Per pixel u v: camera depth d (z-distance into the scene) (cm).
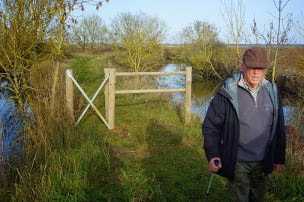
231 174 280
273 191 407
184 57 2514
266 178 294
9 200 384
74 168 443
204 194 409
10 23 512
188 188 424
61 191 398
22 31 523
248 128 275
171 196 403
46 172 435
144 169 480
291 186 403
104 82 693
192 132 666
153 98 1041
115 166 488
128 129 701
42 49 574
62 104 656
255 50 263
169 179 449
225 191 418
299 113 595
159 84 1519
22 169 443
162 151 566
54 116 584
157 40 2269
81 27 3341
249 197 315
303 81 1246
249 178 299
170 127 721
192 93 1650
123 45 2214
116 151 559
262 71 265
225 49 2075
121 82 1309
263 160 281
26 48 548
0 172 433
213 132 285
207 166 500
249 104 274
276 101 276
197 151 567
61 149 499
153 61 2422
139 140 624
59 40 567
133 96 1073
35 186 400
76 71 1794
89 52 3369
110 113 696
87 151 511
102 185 425
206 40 2223
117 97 1061
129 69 2217
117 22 2211
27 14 527
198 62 2222
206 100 1298
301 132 551
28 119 583
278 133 284
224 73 2059
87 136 596
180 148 583
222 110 280
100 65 2150
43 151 492
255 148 278
